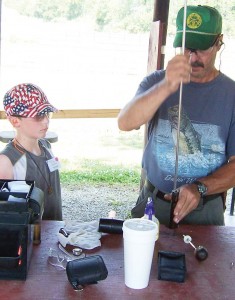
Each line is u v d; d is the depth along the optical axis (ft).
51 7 27.91
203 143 6.13
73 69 26.12
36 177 5.82
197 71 5.79
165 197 5.95
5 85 22.82
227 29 24.66
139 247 3.81
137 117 5.52
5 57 25.71
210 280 4.19
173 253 4.29
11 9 27.94
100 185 16.88
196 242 5.02
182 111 6.12
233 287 4.09
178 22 5.64
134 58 26.66
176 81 4.99
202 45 5.50
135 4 27.63
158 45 10.27
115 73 26.50
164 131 6.20
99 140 22.98
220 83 6.10
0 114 11.95
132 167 19.21
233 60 24.84
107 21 27.71
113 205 14.71
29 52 26.30
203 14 5.45
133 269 3.89
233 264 4.54
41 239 4.82
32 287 3.89
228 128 6.12
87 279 3.85
